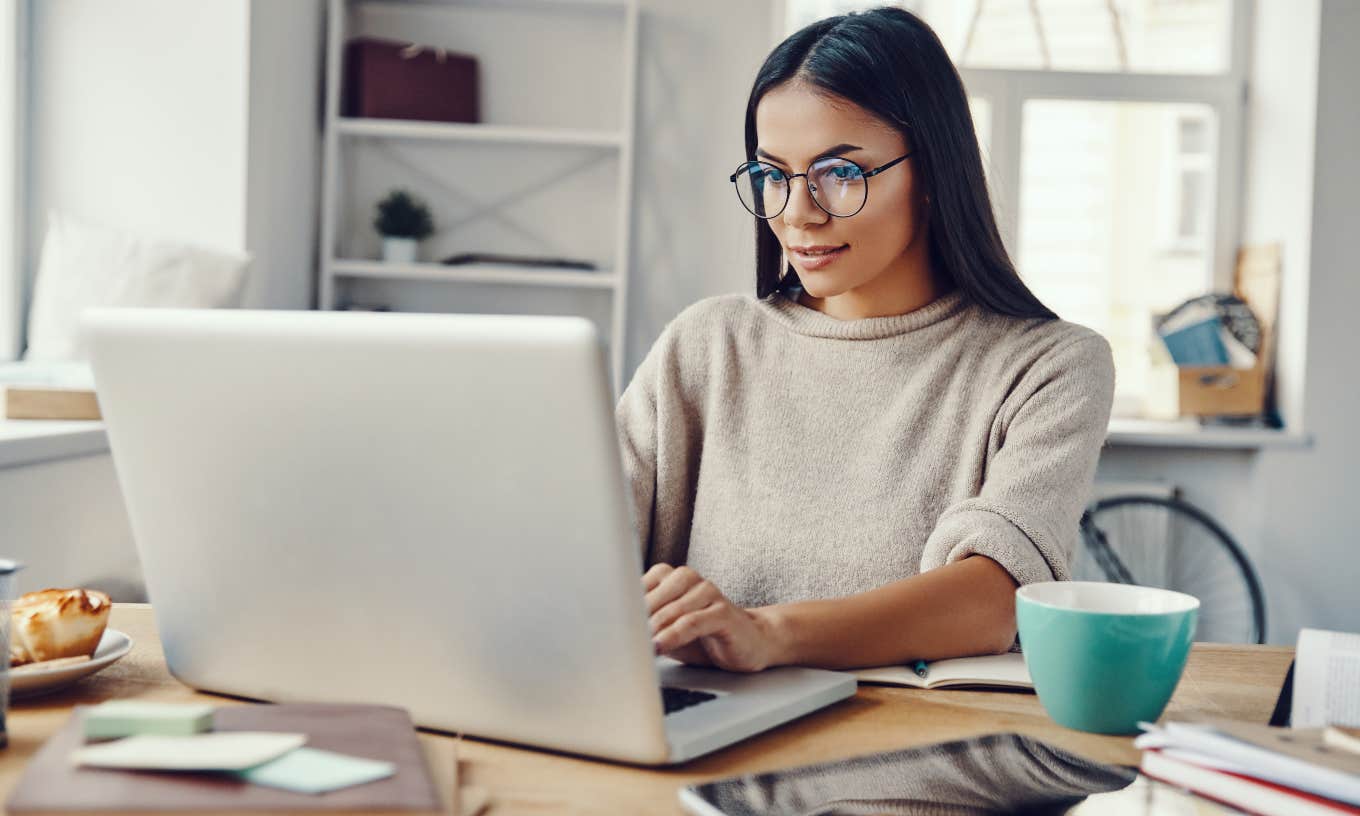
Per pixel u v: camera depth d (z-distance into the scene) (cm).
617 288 341
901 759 70
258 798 53
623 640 65
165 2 288
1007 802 63
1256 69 369
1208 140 377
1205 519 346
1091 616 75
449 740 71
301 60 325
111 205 292
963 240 124
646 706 66
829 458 128
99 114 291
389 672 73
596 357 61
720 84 353
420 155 351
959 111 120
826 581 124
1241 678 93
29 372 238
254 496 73
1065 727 78
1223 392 354
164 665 90
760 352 135
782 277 138
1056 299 381
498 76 352
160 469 77
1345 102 339
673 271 356
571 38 351
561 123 353
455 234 353
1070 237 380
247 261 272
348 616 73
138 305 262
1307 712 76
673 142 354
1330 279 341
